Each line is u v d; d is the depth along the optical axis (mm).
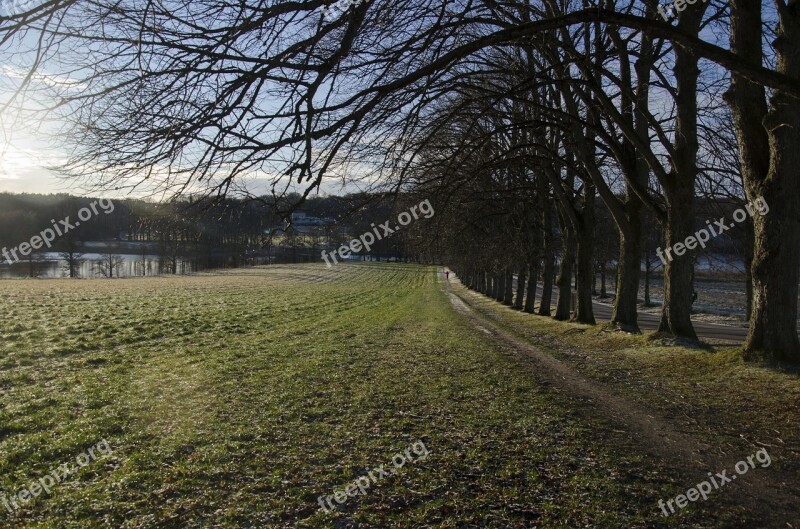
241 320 21484
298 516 4844
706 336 21156
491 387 9625
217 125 3939
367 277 55969
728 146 13953
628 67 14234
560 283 23609
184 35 4012
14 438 6602
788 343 9305
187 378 10453
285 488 5414
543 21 4957
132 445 6531
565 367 11492
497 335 18047
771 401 7766
